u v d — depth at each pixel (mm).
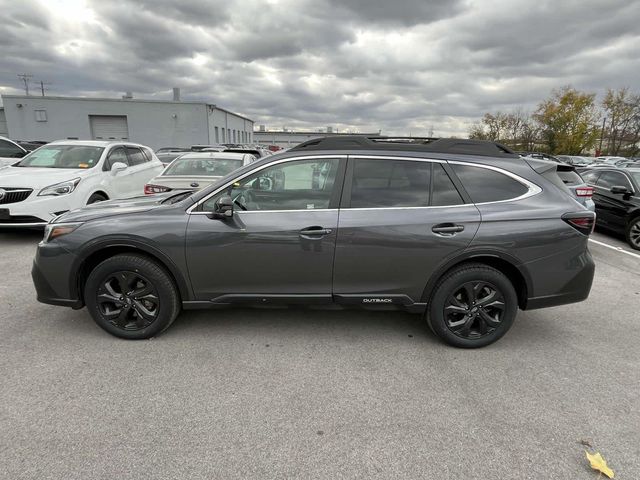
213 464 2123
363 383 2898
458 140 3465
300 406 2623
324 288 3326
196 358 3176
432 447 2281
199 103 36844
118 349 3285
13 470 2043
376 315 4082
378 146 3387
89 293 3340
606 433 2424
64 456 2146
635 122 48062
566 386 2912
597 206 8711
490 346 3500
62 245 3279
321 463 2148
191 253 3242
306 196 3293
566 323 4039
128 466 2094
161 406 2584
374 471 2102
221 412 2545
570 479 2076
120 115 36406
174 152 22672
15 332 3527
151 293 3338
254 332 3648
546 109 51188
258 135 87125
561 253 3279
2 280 4855
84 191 6762
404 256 3234
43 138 36156
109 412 2510
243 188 3318
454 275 3291
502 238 3211
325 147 3422
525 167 3414
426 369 3102
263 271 3285
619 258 6938
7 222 6070
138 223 3250
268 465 2127
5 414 2461
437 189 3307
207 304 3402
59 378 2855
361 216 3225
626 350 3484
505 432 2414
